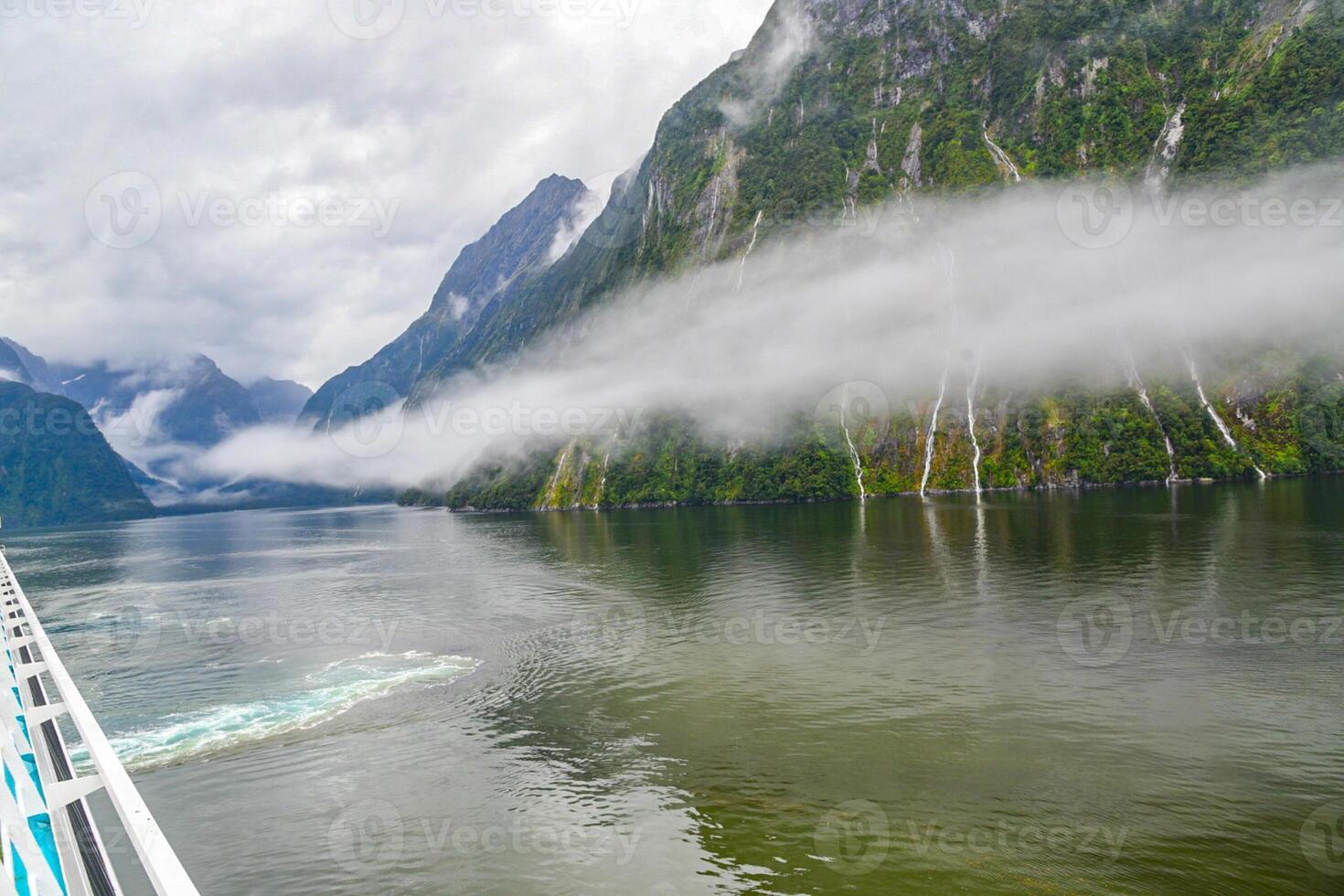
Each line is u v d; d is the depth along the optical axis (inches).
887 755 1346.0
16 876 290.8
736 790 1238.3
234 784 1347.2
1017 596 2513.5
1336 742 1315.2
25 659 967.0
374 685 1939.0
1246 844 1012.5
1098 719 1465.3
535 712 1672.0
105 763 407.2
